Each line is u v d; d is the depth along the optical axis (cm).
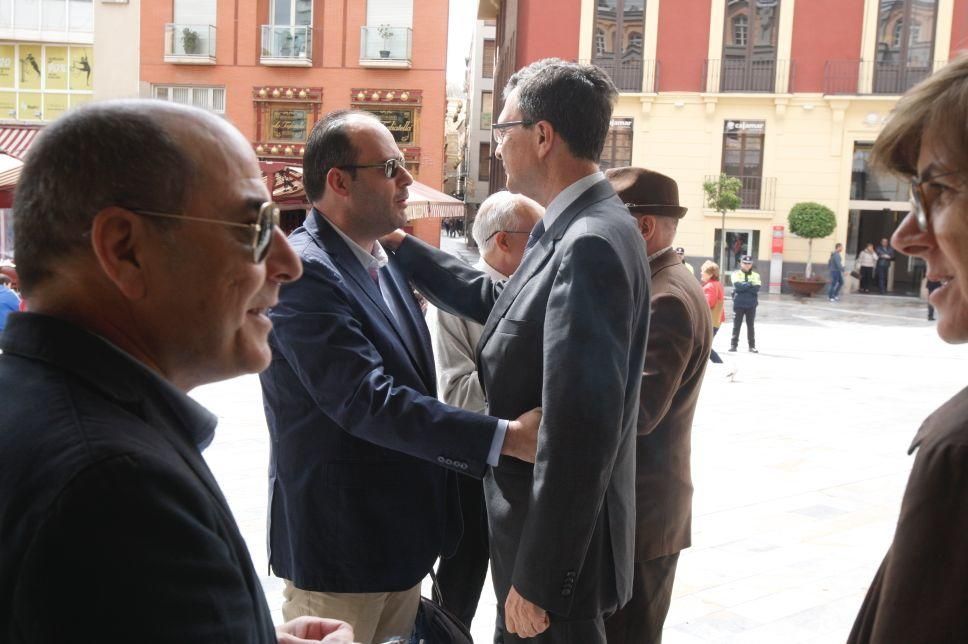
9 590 80
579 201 199
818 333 1678
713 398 941
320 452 210
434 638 202
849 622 357
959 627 93
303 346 199
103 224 93
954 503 93
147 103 98
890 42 2473
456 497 233
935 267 107
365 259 229
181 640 81
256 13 2509
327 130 222
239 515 477
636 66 2552
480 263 328
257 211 102
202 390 892
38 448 83
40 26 2927
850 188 2591
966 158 97
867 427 785
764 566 421
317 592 214
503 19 3519
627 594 206
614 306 179
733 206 2450
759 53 2525
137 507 81
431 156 2548
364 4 2498
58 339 91
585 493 175
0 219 970
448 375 315
